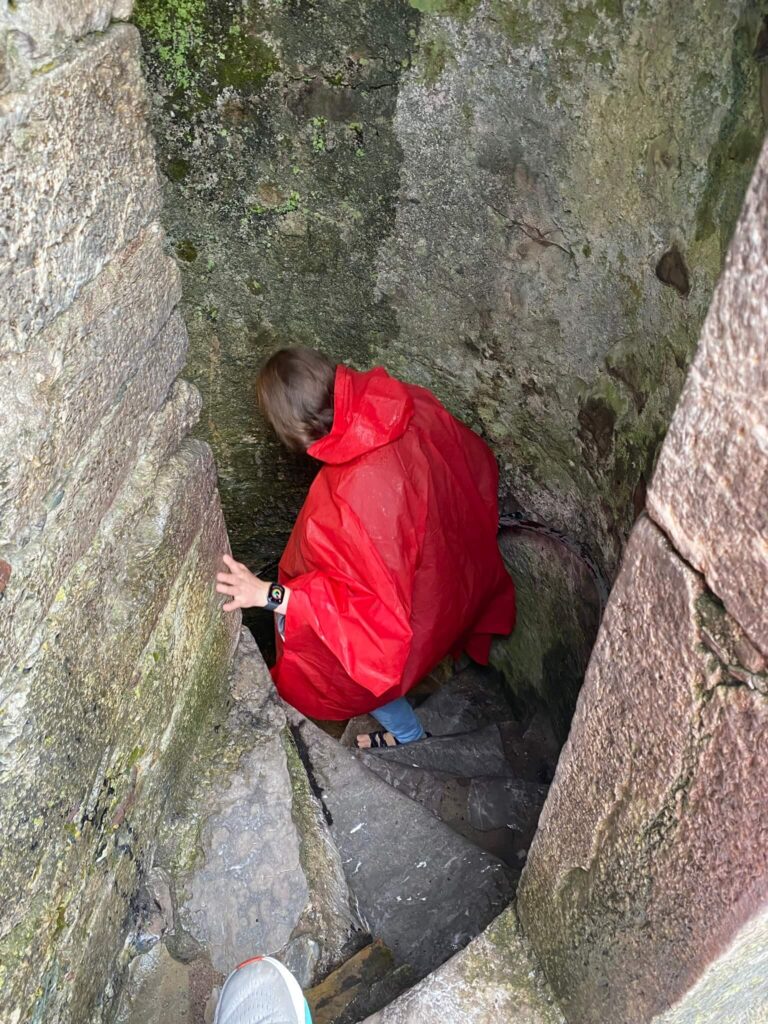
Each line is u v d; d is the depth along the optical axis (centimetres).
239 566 193
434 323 231
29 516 103
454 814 236
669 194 148
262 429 285
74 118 99
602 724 112
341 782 197
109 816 141
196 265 234
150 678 151
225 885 169
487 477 244
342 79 190
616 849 117
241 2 181
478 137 184
